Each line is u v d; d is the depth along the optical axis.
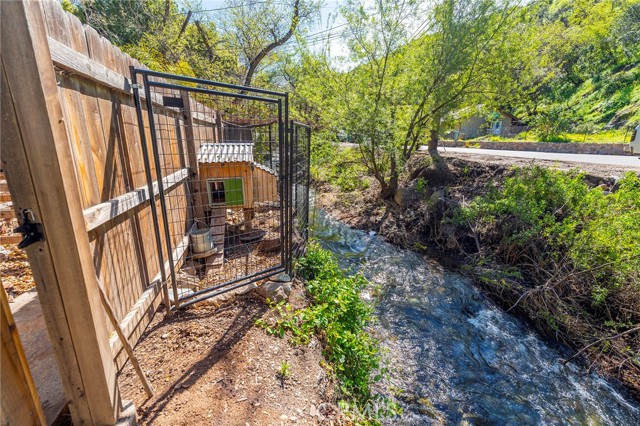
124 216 2.17
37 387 1.58
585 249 4.88
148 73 1.99
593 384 3.76
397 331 4.36
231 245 4.34
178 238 3.53
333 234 7.99
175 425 1.65
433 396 3.31
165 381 1.96
